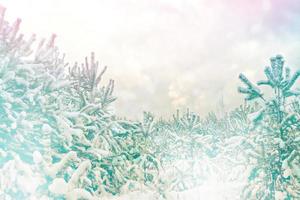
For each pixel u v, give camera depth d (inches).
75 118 583.5
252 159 474.9
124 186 759.1
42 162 368.2
